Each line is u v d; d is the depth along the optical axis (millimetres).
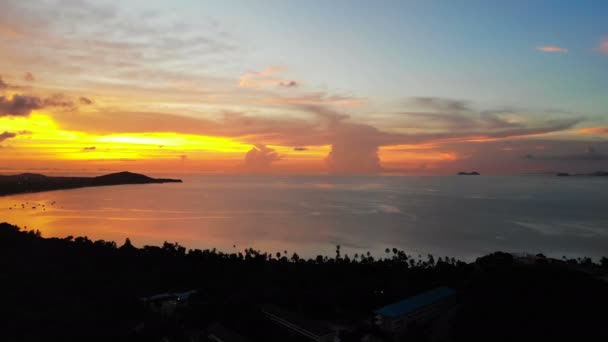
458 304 92750
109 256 134875
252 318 87000
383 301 99812
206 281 120062
